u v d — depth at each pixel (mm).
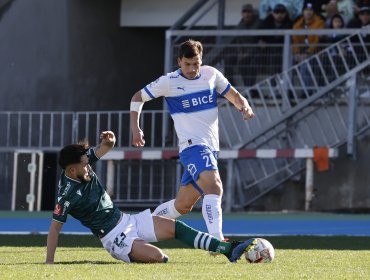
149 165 61500
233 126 62969
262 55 64250
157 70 75688
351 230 46250
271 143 62500
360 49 61906
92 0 71750
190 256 29672
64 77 70438
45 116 67562
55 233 27219
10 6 69500
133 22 73250
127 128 66938
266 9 65000
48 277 22562
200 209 59750
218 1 67562
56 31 70375
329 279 22578
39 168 61688
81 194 27031
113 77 73250
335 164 60594
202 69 30484
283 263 26984
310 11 63656
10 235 41500
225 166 60281
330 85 60125
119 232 27375
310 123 61875
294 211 59875
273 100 62375
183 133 30188
